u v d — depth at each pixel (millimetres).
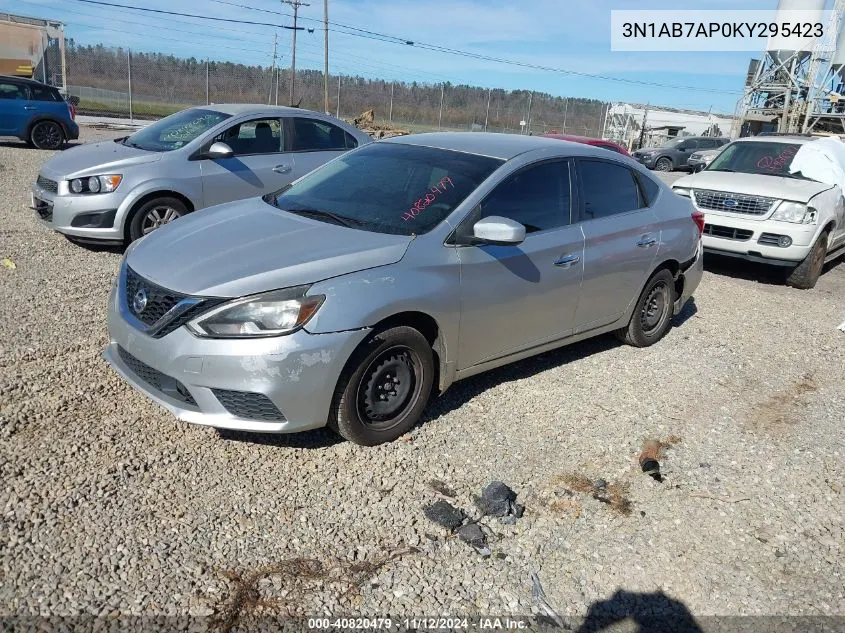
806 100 23812
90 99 30109
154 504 3230
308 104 37906
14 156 14945
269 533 3131
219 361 3365
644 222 5387
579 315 5004
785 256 8484
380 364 3771
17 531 2949
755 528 3506
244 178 7855
